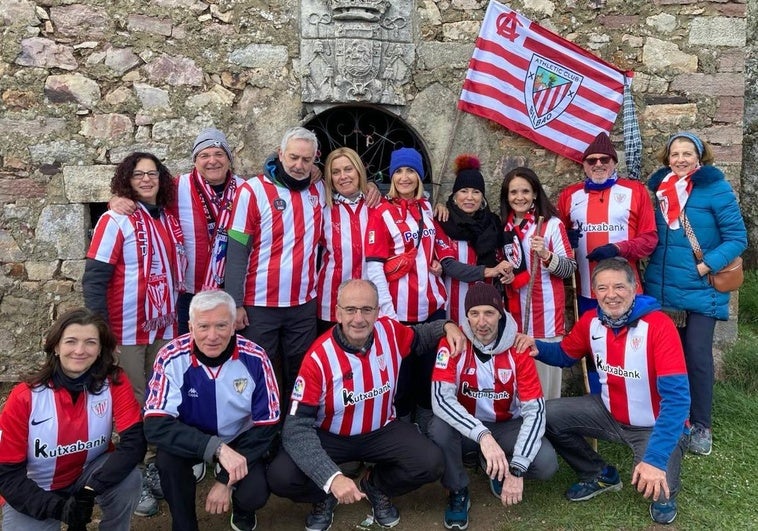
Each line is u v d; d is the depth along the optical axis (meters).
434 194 4.08
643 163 4.18
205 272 3.36
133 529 2.90
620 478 3.17
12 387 3.84
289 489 2.75
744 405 3.86
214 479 3.33
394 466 2.88
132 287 3.03
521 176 3.55
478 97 4.01
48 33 3.67
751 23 6.52
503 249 3.57
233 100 3.85
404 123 4.09
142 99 3.77
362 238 3.36
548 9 4.05
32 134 3.71
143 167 3.06
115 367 2.62
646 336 2.86
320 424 2.89
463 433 2.82
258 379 2.72
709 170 3.53
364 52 3.84
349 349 2.79
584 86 4.07
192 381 2.63
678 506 3.01
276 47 3.85
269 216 3.14
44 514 2.41
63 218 3.78
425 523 2.96
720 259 3.46
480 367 2.95
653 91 4.14
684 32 4.11
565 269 3.47
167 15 3.75
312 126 4.10
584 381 3.77
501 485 3.08
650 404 2.91
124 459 2.52
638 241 3.55
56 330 2.45
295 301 3.25
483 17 4.00
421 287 3.34
